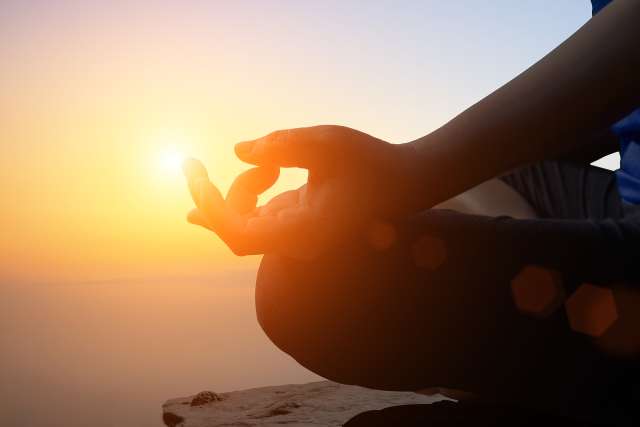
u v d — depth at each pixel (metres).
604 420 0.64
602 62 0.49
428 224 0.60
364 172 0.51
